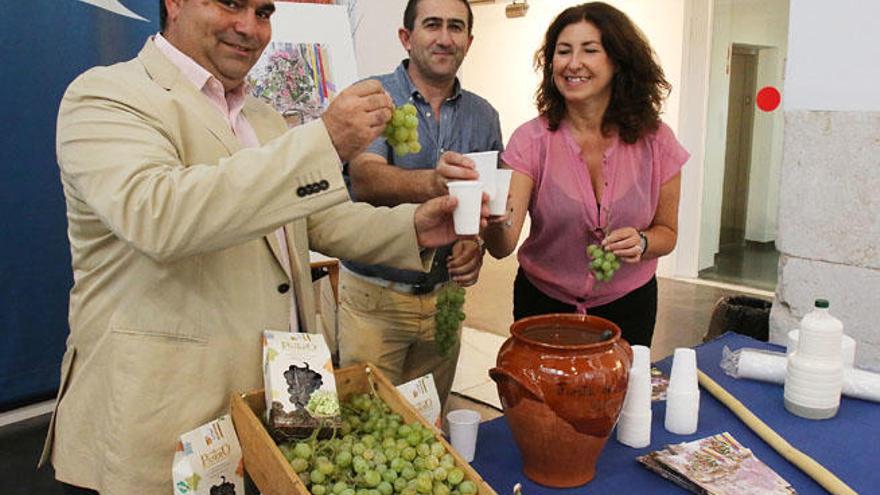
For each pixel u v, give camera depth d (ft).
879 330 6.56
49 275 10.91
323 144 3.48
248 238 3.49
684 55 19.03
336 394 3.79
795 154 6.91
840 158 6.56
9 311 10.62
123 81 3.86
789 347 5.53
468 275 6.12
